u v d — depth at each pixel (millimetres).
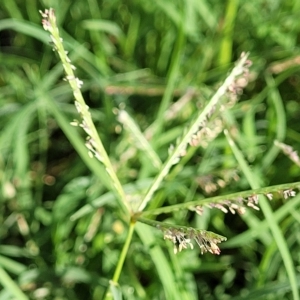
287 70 164
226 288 147
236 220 156
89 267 145
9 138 163
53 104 146
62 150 179
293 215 129
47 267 142
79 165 165
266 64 178
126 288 134
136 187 146
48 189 167
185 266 137
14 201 158
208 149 153
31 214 154
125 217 145
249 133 157
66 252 148
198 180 139
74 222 151
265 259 130
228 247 150
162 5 174
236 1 172
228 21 174
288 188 85
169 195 152
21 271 136
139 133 128
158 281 137
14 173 160
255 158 158
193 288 136
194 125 99
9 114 174
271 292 118
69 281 138
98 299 139
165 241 134
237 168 143
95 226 148
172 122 168
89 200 150
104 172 130
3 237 157
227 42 176
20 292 116
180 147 99
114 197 138
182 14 167
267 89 163
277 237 112
